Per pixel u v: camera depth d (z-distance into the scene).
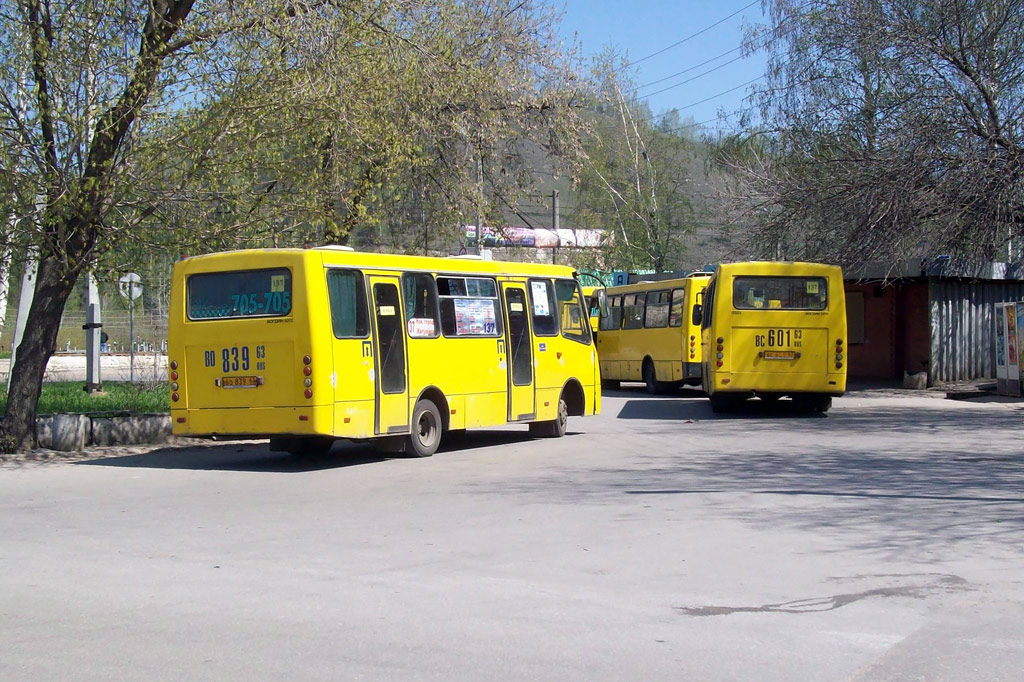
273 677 5.41
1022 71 24.64
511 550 8.50
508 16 22.98
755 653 5.78
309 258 13.86
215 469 14.31
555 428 18.34
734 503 10.70
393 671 5.50
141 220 15.55
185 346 14.45
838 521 9.63
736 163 32.19
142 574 7.77
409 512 10.44
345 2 17.08
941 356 29.48
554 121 23.84
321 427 13.77
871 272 28.89
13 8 14.48
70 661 5.70
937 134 24.73
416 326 15.45
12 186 14.38
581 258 49.16
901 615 6.54
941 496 11.03
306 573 7.75
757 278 21.05
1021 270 29.58
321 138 16.77
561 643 5.98
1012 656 5.72
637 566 7.88
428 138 21.42
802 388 20.91
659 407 24.95
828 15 27.16
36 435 16.23
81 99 14.70
